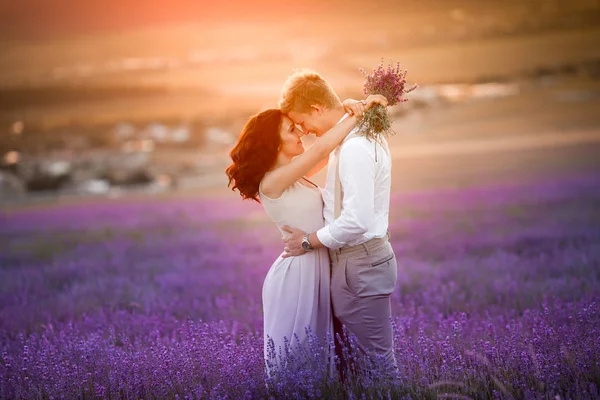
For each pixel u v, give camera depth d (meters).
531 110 72.25
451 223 15.11
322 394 3.90
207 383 4.30
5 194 45.16
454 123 70.88
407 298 7.33
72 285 9.36
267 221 19.28
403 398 3.68
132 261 12.06
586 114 65.69
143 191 42.56
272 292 4.43
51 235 18.39
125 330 6.20
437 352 4.56
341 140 4.17
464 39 90.88
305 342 4.30
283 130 4.36
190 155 62.31
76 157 60.53
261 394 3.96
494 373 4.02
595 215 14.52
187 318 6.80
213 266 10.87
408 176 35.25
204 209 25.41
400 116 78.50
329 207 4.34
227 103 80.88
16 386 4.52
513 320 5.84
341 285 4.29
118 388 4.34
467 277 8.35
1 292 9.11
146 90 89.25
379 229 4.24
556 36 91.69
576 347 4.26
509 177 29.16
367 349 4.32
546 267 8.73
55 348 5.43
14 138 70.38
